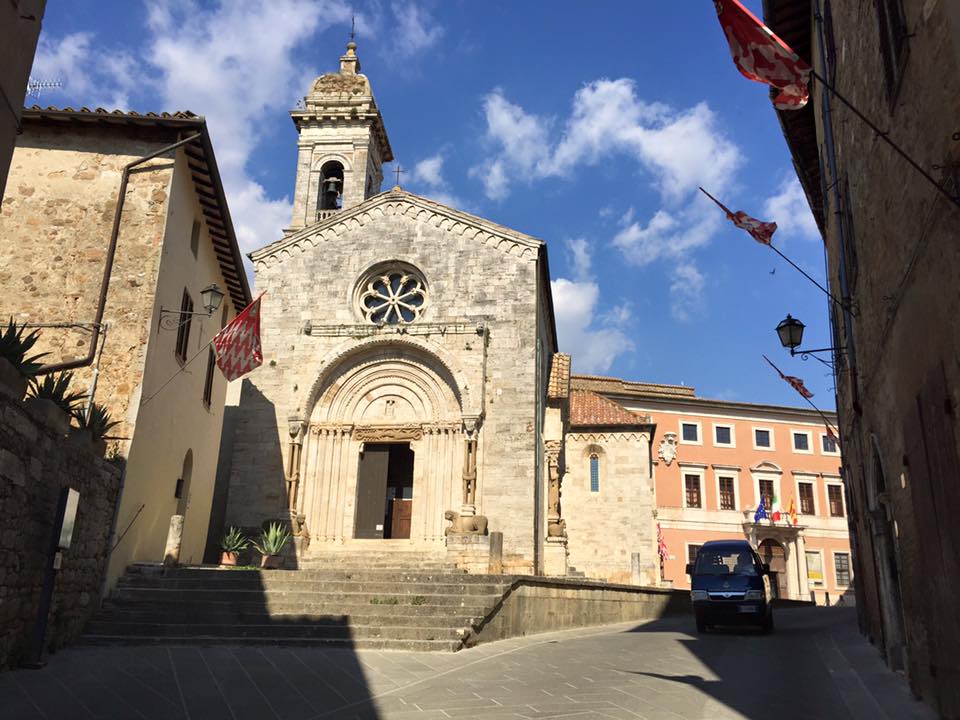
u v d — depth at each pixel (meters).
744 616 20.91
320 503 27.50
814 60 17.25
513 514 26.16
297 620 16.00
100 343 17.80
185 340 20.83
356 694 11.06
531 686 11.52
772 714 9.89
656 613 29.30
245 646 14.70
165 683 11.42
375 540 27.08
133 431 17.23
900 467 10.84
